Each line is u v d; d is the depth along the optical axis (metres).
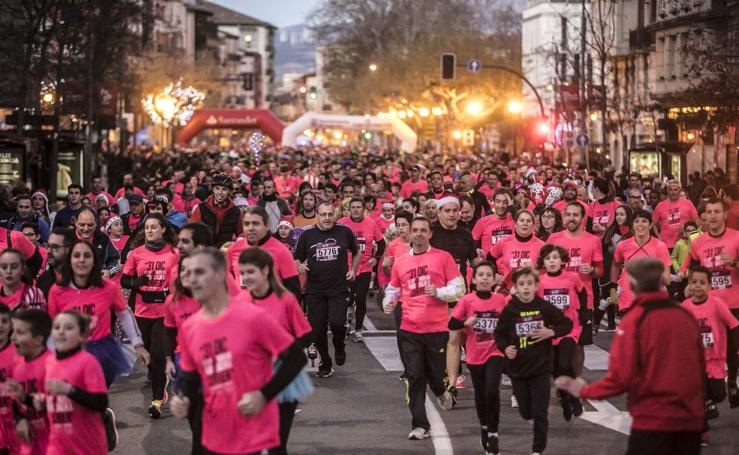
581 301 16.89
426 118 125.81
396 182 38.78
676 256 23.73
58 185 51.44
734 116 51.53
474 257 19.81
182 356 10.33
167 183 36.16
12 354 12.14
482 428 14.85
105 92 60.12
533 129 115.00
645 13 83.25
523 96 119.69
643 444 10.40
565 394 15.94
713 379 15.81
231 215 22.66
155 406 16.83
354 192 31.95
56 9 48.53
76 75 53.72
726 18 65.62
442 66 70.12
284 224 23.41
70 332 11.36
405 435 15.66
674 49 74.75
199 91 133.75
